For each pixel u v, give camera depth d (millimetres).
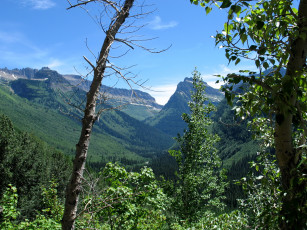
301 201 2553
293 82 2859
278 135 3113
